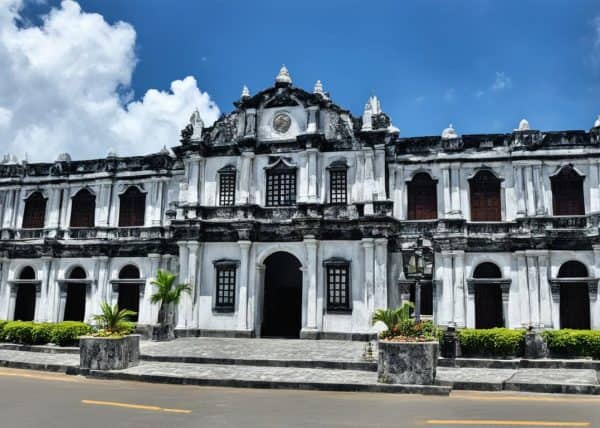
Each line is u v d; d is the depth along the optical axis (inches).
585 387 676.1
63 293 1569.9
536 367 867.4
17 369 902.4
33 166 1659.7
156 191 1552.7
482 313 1302.9
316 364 913.5
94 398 615.8
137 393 660.1
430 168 1366.9
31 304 1614.2
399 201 1362.0
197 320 1376.7
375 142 1344.7
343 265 1312.7
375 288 1278.3
